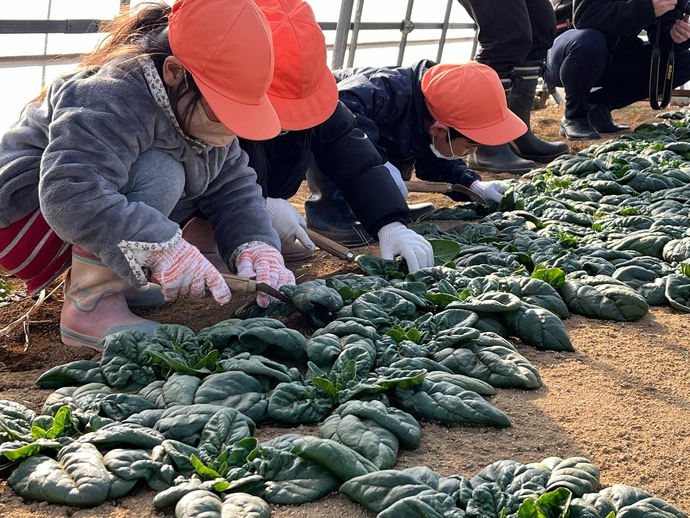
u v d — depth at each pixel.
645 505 0.87
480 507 0.89
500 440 1.07
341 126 1.64
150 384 1.12
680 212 2.11
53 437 0.99
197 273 1.24
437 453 1.03
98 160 1.18
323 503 0.93
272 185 1.74
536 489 0.91
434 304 1.45
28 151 1.26
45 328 1.45
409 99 1.92
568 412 1.14
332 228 1.99
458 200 2.23
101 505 0.91
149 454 0.97
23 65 2.38
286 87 1.48
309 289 1.34
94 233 1.18
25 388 1.19
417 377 1.10
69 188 1.16
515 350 1.27
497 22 2.74
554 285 1.55
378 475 0.91
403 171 2.10
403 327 1.33
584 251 1.80
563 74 3.39
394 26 3.66
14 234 1.29
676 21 3.33
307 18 1.50
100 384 1.13
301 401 1.10
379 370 1.17
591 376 1.26
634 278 1.64
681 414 1.15
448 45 4.47
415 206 2.22
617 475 1.00
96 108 1.19
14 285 1.67
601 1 3.24
